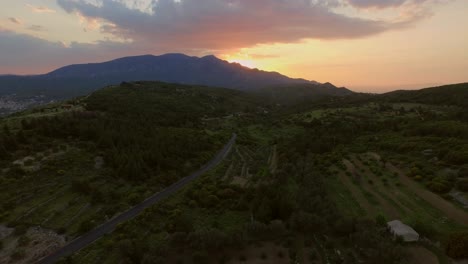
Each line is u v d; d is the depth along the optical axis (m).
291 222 53.38
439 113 137.00
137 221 60.50
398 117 139.25
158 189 80.19
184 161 103.44
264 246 49.03
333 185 72.50
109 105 153.50
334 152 100.00
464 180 56.31
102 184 74.38
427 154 77.38
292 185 78.56
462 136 83.88
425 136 94.31
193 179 90.12
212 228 53.91
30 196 62.59
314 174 77.62
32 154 77.00
